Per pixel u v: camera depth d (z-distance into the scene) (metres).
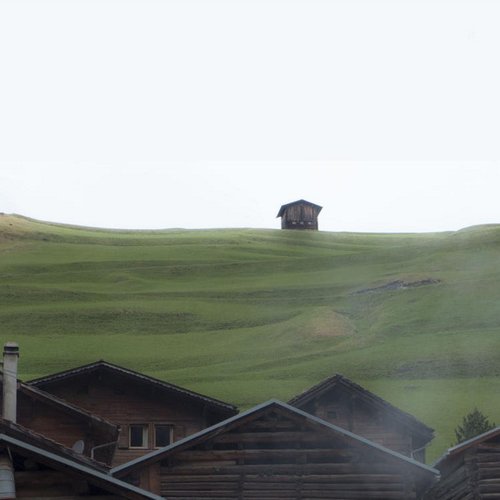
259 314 157.88
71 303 166.62
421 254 190.88
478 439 41.81
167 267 196.62
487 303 141.75
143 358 131.25
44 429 46.28
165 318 156.12
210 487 38.88
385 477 38.41
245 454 39.19
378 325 138.88
